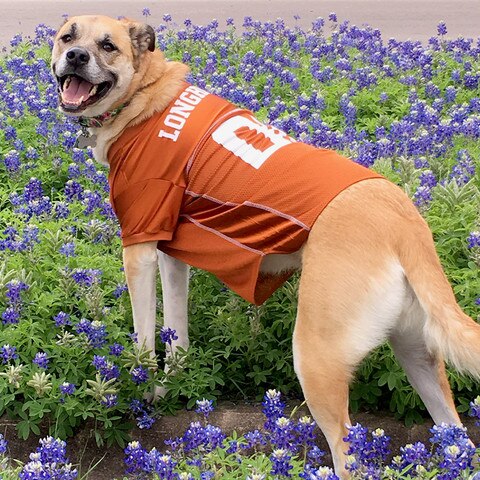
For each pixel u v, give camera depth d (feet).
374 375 7.97
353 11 26.50
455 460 6.32
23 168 11.00
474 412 7.23
